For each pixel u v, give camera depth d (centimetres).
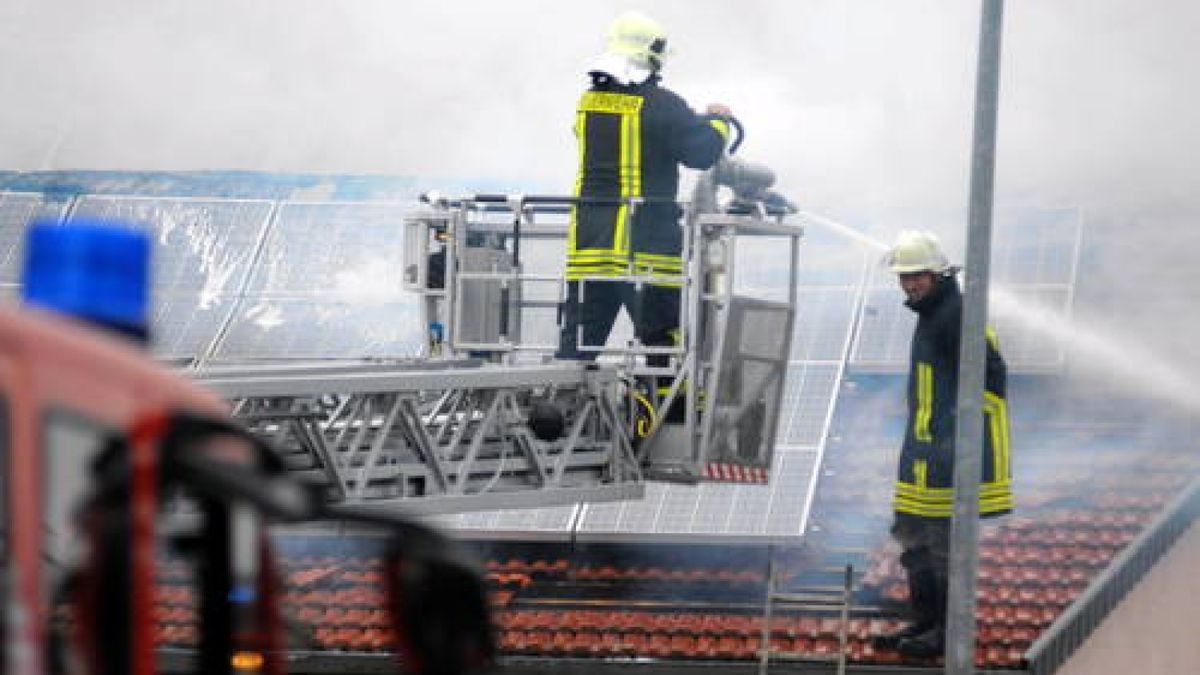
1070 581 4338
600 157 2894
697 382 2881
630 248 2859
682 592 4438
